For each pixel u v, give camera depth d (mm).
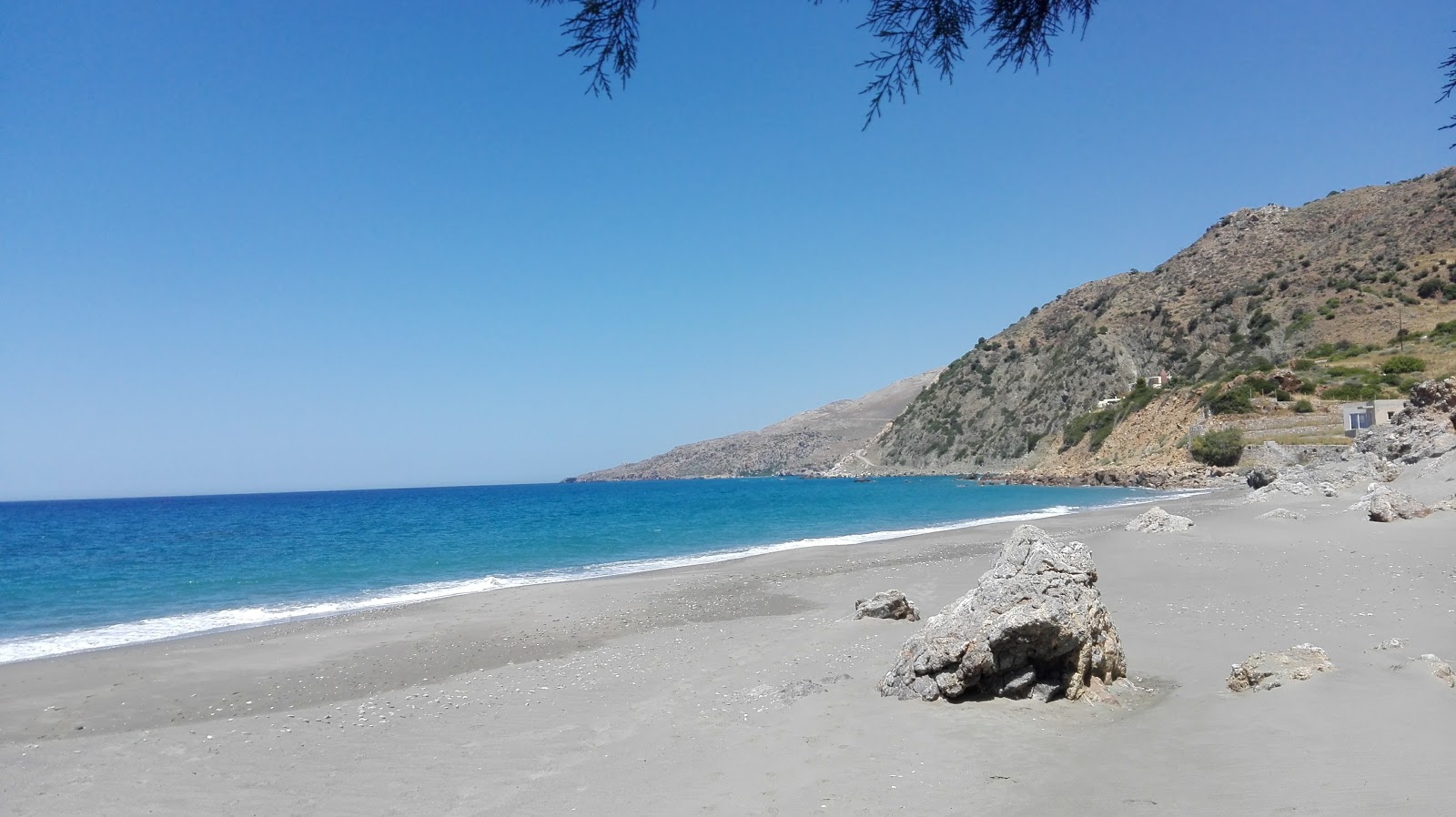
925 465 134375
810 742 7473
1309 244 105750
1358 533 20469
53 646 14461
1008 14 5066
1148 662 9672
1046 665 8414
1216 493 49188
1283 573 15523
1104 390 106438
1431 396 35438
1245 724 6777
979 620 8406
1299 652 8102
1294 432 58500
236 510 91000
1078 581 8602
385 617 16281
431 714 9516
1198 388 72062
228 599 20328
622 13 4922
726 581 19891
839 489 109625
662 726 8453
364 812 6672
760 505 69125
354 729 9078
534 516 61812
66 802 7168
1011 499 58719
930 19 5109
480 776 7336
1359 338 77812
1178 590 14484
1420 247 87688
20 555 34906
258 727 9328
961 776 6367
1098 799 5594
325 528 52438
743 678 10203
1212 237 123438
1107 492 61000
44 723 9664
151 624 16641
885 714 8070
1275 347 85188
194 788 7426
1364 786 5168
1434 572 14445
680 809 6234
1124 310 118312
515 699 10016
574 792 6793
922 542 27578
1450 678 7234
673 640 13242
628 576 22109
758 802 6250
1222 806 5191
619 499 101688
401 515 69000
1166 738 6750
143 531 53562
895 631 12508
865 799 6094
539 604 17281
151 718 9852
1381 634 10086
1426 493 25938
